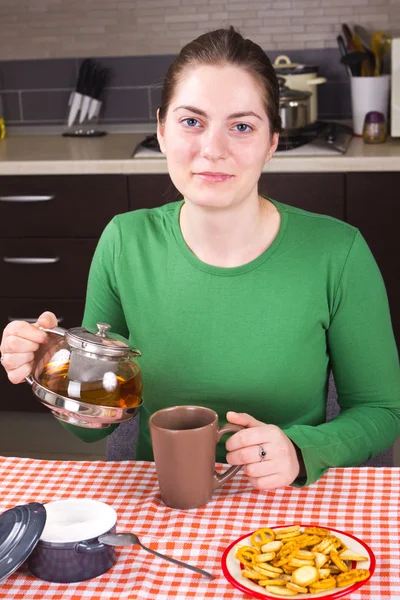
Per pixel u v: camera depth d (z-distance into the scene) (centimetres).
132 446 166
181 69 136
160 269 155
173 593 103
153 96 371
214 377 150
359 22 352
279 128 146
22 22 369
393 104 316
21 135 382
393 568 106
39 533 104
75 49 370
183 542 113
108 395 117
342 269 151
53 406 118
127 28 364
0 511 122
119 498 126
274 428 126
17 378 131
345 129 337
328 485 128
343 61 330
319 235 153
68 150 335
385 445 147
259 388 150
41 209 319
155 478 132
